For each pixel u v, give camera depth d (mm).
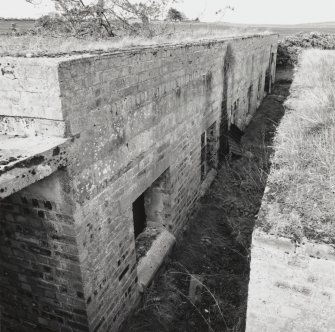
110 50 4387
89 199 3787
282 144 4875
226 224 7367
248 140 12445
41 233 3768
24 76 3184
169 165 6074
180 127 6426
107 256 4277
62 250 3754
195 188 7785
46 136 3344
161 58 5148
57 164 3184
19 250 3980
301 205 3305
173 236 6457
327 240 2766
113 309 4531
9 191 2664
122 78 4137
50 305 4133
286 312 3012
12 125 3434
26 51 3957
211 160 9438
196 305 5391
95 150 3789
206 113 8039
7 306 4441
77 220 3604
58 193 3479
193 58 6609
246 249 6262
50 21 9609
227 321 5074
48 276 3973
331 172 3887
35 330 4422
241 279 5836
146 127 4969
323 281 2795
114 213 4355
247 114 14594
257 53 14617
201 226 7379
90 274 3943
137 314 5102
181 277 5988
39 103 3229
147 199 6363
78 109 3398
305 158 4367
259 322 3143
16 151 2990
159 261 5754
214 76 8320
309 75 11406
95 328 4164
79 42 5938
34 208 3660
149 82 4863
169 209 6293
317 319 2939
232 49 9734
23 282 4156
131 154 4633
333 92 6688
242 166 9844
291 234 2842
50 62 3043
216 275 5977
